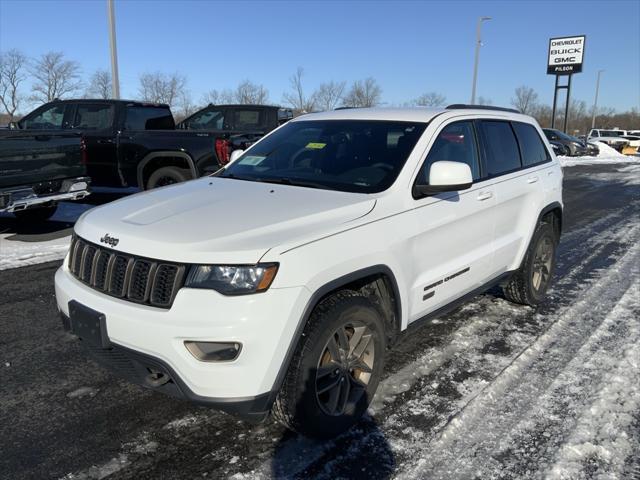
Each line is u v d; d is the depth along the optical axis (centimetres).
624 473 276
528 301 509
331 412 291
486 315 496
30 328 449
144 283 264
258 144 447
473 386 362
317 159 386
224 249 255
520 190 461
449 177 333
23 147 688
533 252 493
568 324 477
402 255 323
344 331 292
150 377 273
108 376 371
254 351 248
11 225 849
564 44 3750
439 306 379
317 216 294
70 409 329
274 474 271
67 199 762
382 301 327
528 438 304
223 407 253
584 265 687
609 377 377
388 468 277
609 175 2022
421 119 391
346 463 281
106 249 284
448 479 270
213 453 288
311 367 271
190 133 923
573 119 7800
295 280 258
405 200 336
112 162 974
